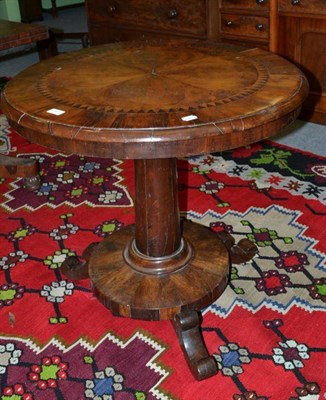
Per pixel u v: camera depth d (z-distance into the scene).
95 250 1.83
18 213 2.35
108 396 1.44
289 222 2.17
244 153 2.79
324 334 1.61
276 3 2.78
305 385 1.44
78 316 1.73
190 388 1.45
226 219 2.21
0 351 1.60
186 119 1.19
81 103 1.31
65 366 1.54
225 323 1.67
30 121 1.24
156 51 1.76
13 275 1.94
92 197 2.46
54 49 3.89
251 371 1.49
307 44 2.87
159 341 1.61
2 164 2.49
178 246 1.72
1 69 4.72
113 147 1.17
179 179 2.55
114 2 3.52
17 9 6.61
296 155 2.74
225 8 2.96
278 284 1.83
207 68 1.55
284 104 1.26
